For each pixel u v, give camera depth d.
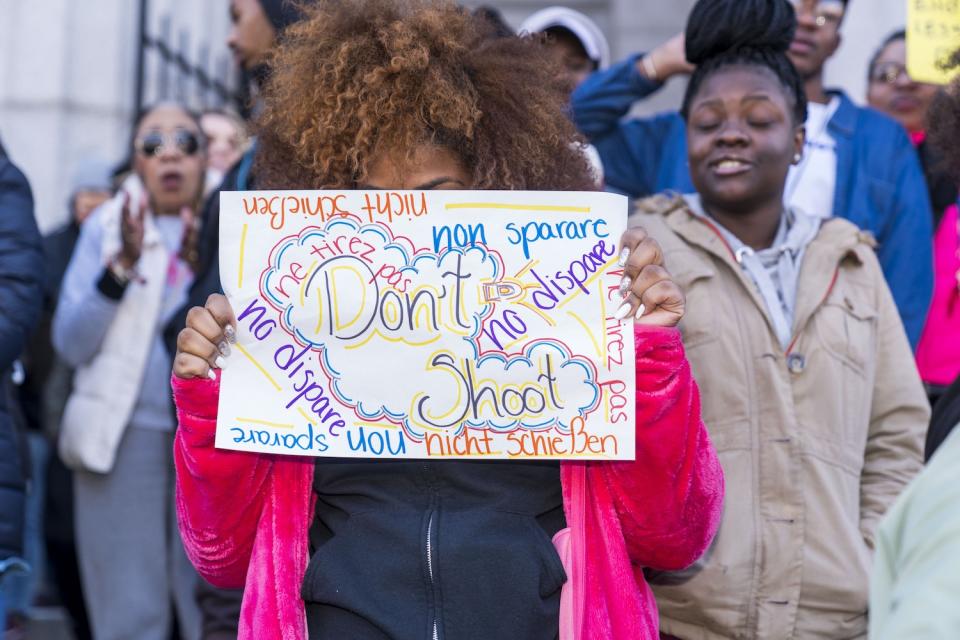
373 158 2.59
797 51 4.58
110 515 4.98
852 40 7.61
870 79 5.68
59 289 6.06
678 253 3.49
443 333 2.45
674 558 2.62
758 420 3.32
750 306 3.41
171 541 5.03
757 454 3.30
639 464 2.49
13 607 4.82
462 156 2.62
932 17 4.34
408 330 2.46
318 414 2.45
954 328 4.55
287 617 2.46
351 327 2.46
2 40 8.38
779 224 3.68
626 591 2.50
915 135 5.43
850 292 3.48
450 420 2.44
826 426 3.33
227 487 2.51
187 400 2.45
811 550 3.25
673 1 9.98
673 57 4.66
